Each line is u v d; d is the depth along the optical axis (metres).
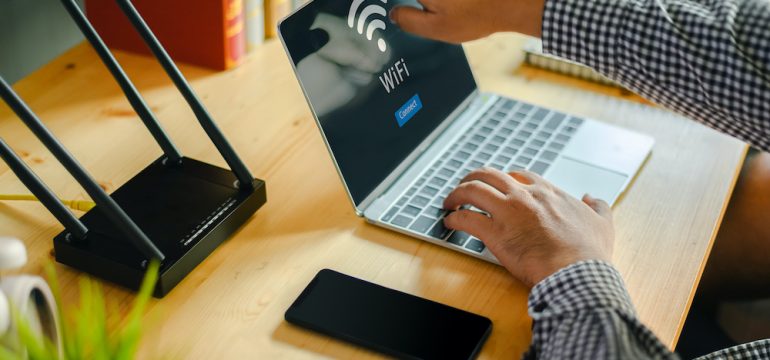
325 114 0.91
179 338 0.77
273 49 1.27
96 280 0.83
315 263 0.87
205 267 0.85
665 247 0.91
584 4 0.81
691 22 0.77
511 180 0.88
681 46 0.77
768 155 1.36
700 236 0.93
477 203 0.87
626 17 0.80
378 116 0.98
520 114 1.12
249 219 0.92
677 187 1.01
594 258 0.79
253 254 0.87
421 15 0.92
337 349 0.77
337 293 0.82
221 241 0.88
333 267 0.86
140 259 0.81
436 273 0.86
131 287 0.82
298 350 0.76
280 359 0.75
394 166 0.98
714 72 0.77
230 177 0.94
